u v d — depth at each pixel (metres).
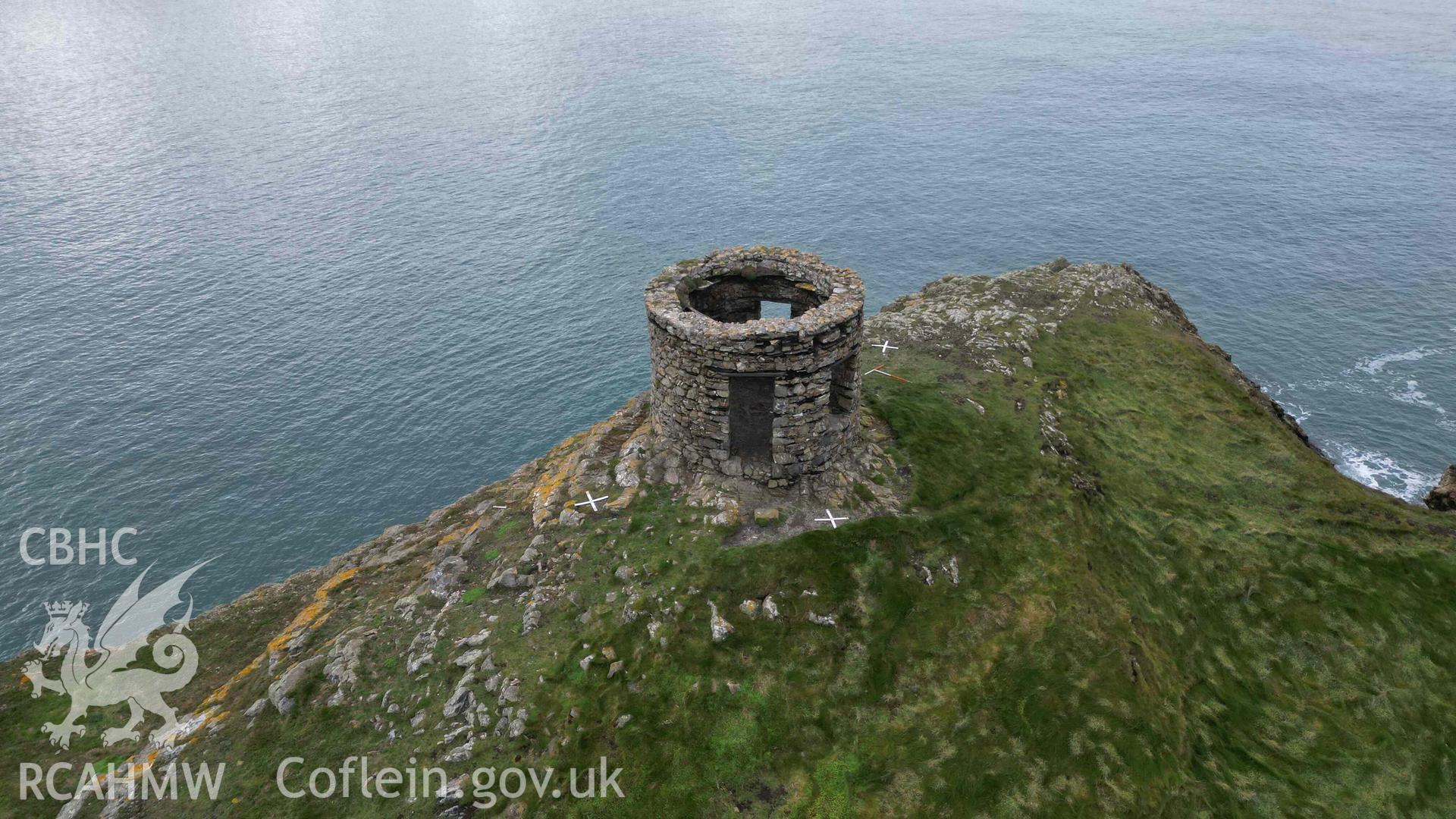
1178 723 18.81
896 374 29.58
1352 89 150.00
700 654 18.20
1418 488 47.03
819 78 172.50
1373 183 101.06
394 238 88.00
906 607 19.86
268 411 57.12
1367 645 21.62
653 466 23.09
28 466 51.12
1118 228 89.00
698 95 157.88
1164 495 26.06
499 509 24.69
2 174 109.38
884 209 96.06
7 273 78.56
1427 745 19.33
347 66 197.88
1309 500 26.19
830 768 16.58
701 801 15.92
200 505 48.00
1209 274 77.12
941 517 22.33
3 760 18.53
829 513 21.48
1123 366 32.78
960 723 17.56
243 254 83.94
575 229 90.06
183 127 135.62
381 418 56.19
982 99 151.12
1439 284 73.12
